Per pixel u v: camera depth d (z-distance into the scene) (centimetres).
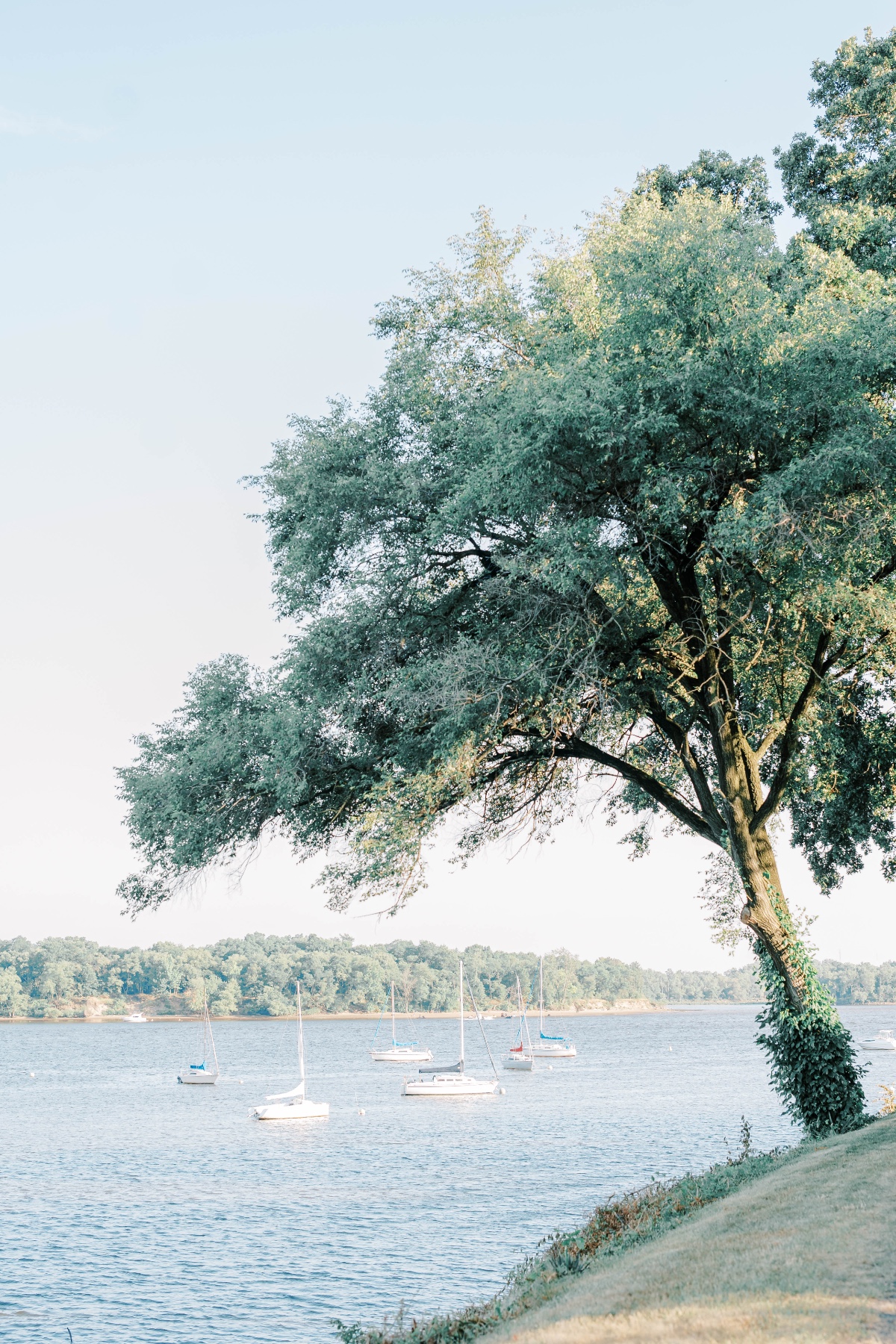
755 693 2295
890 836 2805
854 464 1666
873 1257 976
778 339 1761
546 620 1914
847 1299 846
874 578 2012
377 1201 4525
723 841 2275
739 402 1719
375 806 2052
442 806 2134
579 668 1878
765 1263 1015
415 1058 14950
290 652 2053
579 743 2258
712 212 1909
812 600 1816
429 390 2161
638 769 2386
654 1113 7500
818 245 2505
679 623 2011
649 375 1766
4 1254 3731
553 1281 1323
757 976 2322
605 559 1784
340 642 1994
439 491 2025
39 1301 3153
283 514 2208
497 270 2247
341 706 1953
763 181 2936
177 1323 2927
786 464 1814
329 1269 3416
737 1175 1852
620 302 1844
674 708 2353
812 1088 2175
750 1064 13050
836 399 1745
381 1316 2889
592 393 1719
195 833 2097
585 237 2212
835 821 2775
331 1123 7638
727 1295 910
